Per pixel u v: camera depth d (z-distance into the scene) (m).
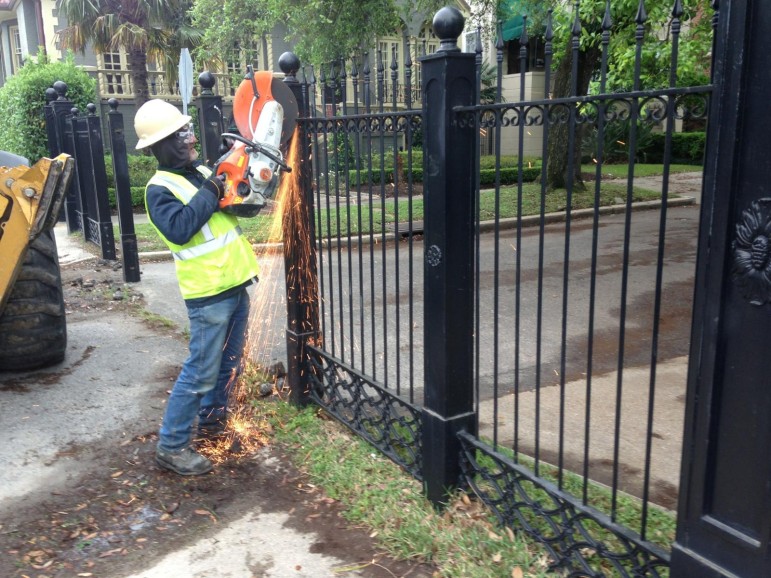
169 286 7.82
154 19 16.94
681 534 2.09
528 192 14.42
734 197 1.83
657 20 7.93
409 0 13.62
